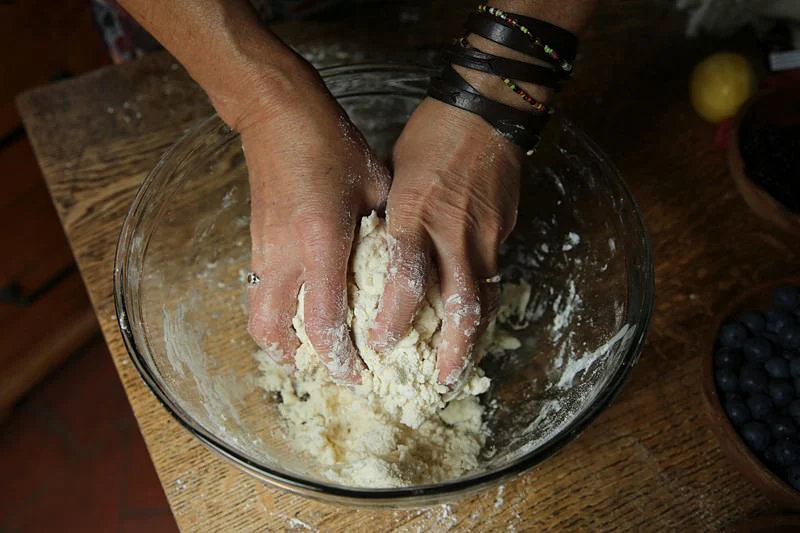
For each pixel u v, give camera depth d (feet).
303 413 2.85
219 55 2.63
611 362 2.60
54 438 5.72
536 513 2.74
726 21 3.97
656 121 3.79
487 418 2.90
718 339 2.93
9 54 4.61
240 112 2.70
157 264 3.00
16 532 5.34
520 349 3.08
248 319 2.91
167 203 3.10
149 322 2.77
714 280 3.30
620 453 2.86
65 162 3.70
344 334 2.49
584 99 3.87
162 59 4.03
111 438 5.71
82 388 5.91
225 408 2.82
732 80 3.62
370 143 3.57
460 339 2.51
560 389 2.86
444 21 4.12
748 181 3.32
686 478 2.81
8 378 5.68
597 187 3.05
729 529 2.64
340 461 2.66
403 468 2.58
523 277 3.22
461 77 2.68
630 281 2.75
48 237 5.27
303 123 2.60
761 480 2.64
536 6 2.62
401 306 2.44
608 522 2.73
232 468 2.82
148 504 5.43
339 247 2.50
